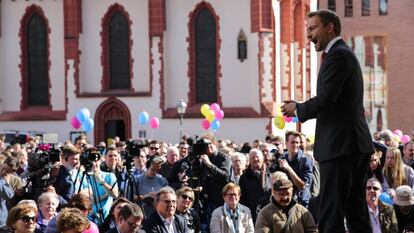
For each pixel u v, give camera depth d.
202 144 25.62
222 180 25.38
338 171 11.71
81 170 24.38
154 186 25.94
